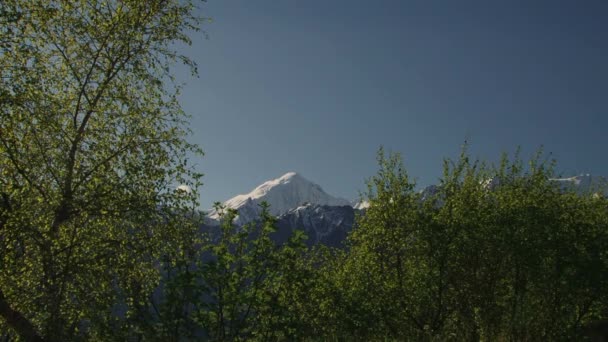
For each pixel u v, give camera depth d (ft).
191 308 38.81
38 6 61.67
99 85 63.87
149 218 59.11
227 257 39.34
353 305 55.26
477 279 66.23
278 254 40.68
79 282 55.31
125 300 42.57
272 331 40.47
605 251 61.00
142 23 67.62
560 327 61.16
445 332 66.64
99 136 63.98
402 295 67.26
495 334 62.03
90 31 65.10
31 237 55.93
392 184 73.00
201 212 59.77
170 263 39.91
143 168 62.64
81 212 59.00
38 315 53.26
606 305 62.54
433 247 66.49
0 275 54.44
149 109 67.56
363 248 71.46
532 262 61.52
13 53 57.36
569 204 70.33
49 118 58.70
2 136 55.47
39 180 58.85
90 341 41.39
